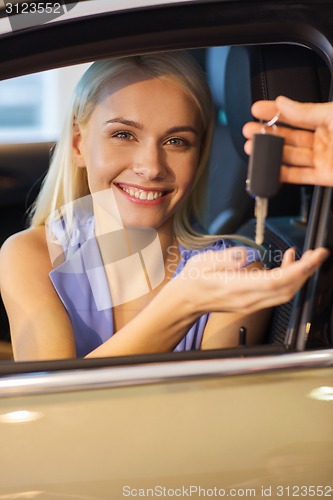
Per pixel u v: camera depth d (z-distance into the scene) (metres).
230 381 1.54
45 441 1.48
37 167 2.57
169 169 1.79
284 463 1.51
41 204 1.87
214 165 2.04
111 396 1.52
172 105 1.75
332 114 1.47
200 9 1.49
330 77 1.65
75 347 1.84
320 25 1.50
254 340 1.74
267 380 1.55
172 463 1.48
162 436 1.50
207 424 1.51
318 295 1.57
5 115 2.61
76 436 1.49
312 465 1.51
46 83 1.86
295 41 1.53
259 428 1.52
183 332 1.71
